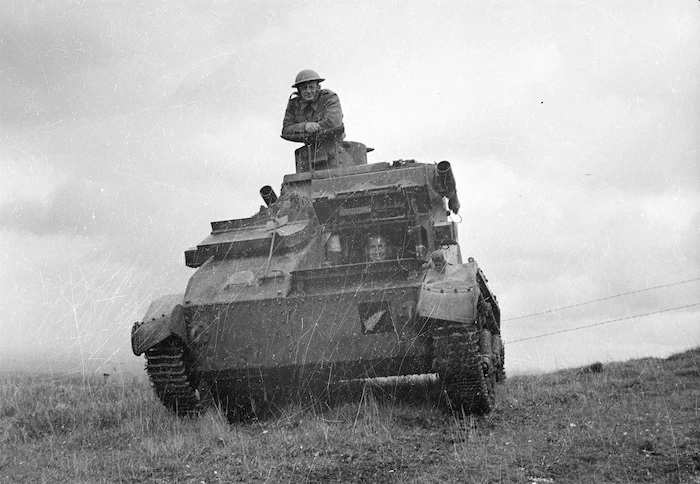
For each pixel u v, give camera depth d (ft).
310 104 51.70
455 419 39.19
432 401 43.01
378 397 44.21
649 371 52.24
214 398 42.73
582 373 55.26
